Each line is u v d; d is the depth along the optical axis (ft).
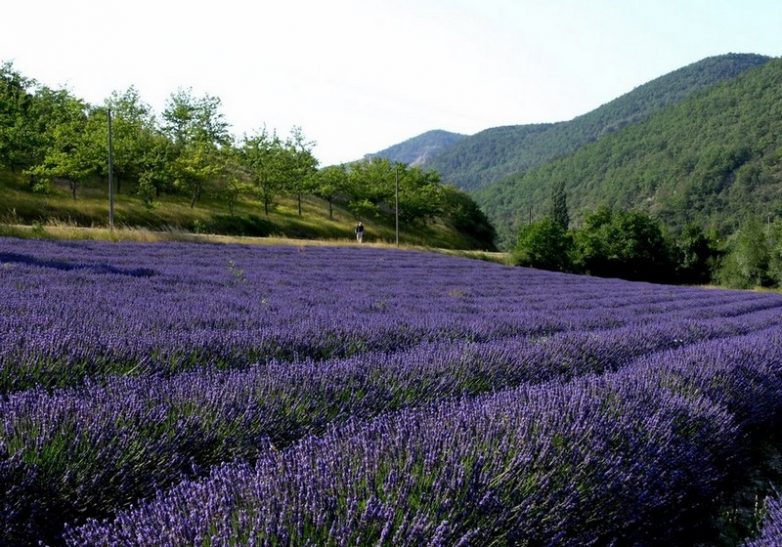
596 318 34.68
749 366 19.74
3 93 150.61
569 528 8.79
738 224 491.72
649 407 13.47
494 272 89.40
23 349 12.91
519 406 11.23
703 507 12.93
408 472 7.88
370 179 248.11
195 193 176.04
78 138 152.46
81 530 6.57
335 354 18.76
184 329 19.12
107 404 9.91
